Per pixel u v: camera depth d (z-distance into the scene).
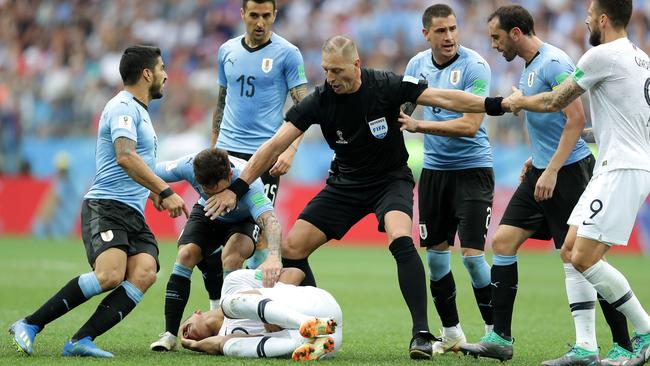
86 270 56.50
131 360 24.69
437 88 28.00
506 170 74.12
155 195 27.11
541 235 29.03
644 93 24.14
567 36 88.69
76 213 84.12
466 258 29.91
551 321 37.75
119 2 102.81
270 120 33.84
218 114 34.91
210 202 26.61
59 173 84.31
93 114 90.94
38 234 84.88
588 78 24.23
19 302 41.44
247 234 30.00
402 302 44.44
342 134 26.84
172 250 70.81
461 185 30.06
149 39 99.50
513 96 25.53
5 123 88.56
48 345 28.08
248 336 25.83
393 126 27.06
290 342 24.83
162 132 86.44
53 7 103.69
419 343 25.53
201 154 26.50
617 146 24.11
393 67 90.88
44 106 93.31
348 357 26.56
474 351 26.66
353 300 45.09
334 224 28.02
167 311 28.20
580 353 25.31
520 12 28.05
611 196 23.92
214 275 31.41
